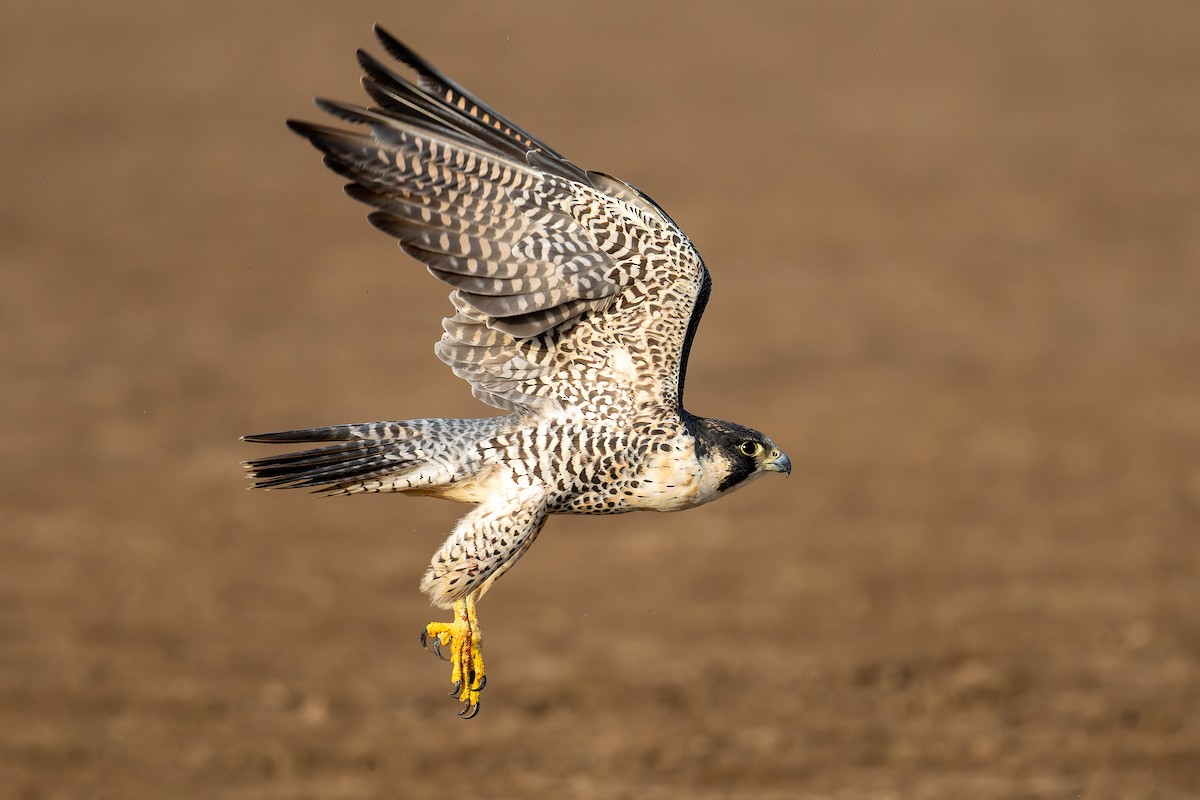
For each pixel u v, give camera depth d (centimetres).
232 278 2984
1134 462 2056
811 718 1400
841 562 1752
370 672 1496
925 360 2498
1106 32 5450
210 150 4025
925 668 1498
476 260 787
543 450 828
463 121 789
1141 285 2922
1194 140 4078
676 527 1866
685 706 1423
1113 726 1379
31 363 2448
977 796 1245
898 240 3250
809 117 4416
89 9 5844
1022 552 1772
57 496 1914
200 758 1322
